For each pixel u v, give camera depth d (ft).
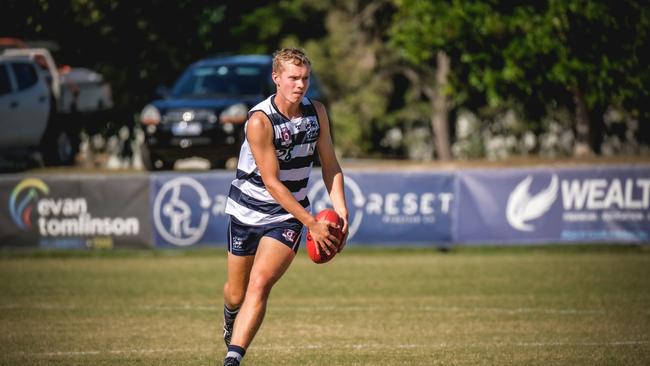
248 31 334.65
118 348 92.32
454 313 111.65
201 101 184.14
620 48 198.59
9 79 205.77
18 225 162.81
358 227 162.71
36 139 213.25
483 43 205.16
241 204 72.38
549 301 119.75
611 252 171.32
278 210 71.82
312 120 71.31
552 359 85.76
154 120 181.57
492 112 382.42
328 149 72.95
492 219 163.22
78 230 163.12
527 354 88.02
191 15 256.73
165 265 157.69
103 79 252.83
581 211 163.22
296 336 98.07
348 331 100.89
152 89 262.47
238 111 180.55
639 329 101.04
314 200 160.04
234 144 179.93
